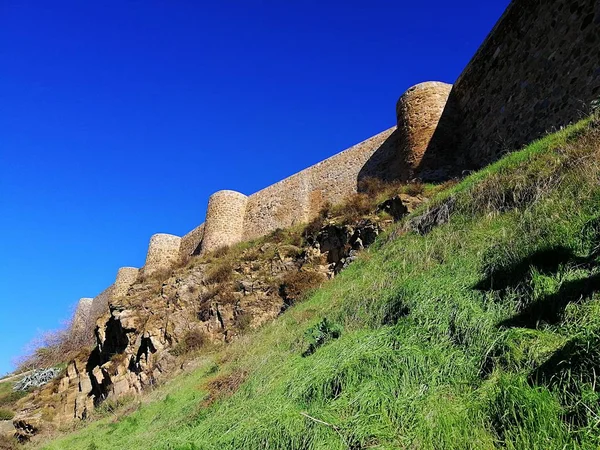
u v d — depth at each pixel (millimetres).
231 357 10422
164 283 20469
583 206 4988
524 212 5965
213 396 7613
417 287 5605
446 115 15828
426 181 14703
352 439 3482
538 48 11148
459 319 4332
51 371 32531
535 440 2660
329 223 16641
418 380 3889
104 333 21219
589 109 8695
